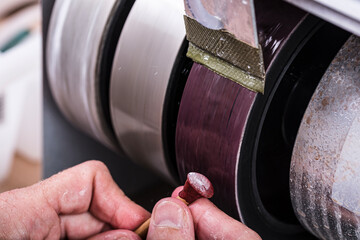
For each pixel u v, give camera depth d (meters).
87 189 0.92
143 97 0.91
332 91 0.74
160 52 0.88
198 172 0.86
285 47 0.75
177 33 0.87
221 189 0.83
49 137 1.26
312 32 0.78
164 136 0.92
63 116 1.25
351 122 0.72
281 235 0.95
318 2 0.64
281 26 0.76
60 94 1.13
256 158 0.86
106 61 1.00
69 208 0.92
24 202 0.88
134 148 1.01
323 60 0.84
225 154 0.79
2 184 1.56
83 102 1.07
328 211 0.78
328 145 0.74
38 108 1.48
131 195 1.27
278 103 0.85
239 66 0.75
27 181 1.55
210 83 0.79
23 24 1.47
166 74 0.87
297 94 0.85
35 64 1.45
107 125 1.09
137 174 1.27
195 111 0.82
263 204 0.91
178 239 0.77
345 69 0.74
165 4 0.89
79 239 0.96
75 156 1.29
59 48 1.07
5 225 0.85
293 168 0.80
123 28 0.94
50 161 1.29
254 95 0.75
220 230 0.80
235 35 0.70
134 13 0.92
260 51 0.70
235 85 0.77
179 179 1.01
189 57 0.81
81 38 1.02
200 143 0.82
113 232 0.88
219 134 0.79
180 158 0.88
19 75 1.43
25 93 1.48
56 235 0.92
